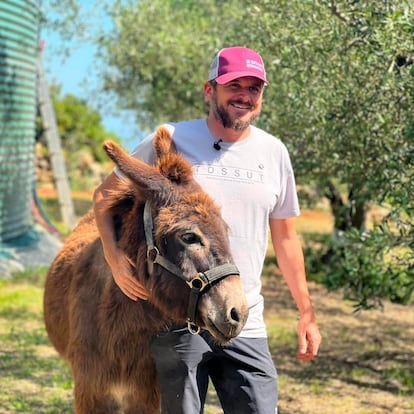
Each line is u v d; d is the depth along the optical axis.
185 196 3.08
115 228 3.39
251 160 3.27
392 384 6.46
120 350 3.43
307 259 11.30
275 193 3.31
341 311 9.31
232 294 2.89
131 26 10.29
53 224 14.51
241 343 3.24
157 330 3.30
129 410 3.62
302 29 5.29
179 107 10.66
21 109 11.17
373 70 5.07
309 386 6.35
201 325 3.01
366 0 4.55
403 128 4.89
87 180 25.48
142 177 3.11
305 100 5.46
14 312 8.52
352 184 6.14
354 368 6.91
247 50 3.24
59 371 6.54
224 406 3.37
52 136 14.07
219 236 2.97
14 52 10.80
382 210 11.79
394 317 9.04
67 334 4.05
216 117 3.25
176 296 3.02
